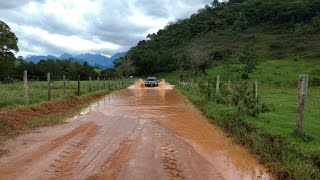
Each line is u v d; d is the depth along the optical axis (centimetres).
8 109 1622
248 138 1139
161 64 11894
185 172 811
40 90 2872
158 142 1135
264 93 3388
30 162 862
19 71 6944
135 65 11375
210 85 2652
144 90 4491
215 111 1772
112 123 1520
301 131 1168
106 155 946
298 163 834
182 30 16588
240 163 909
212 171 830
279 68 8406
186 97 3120
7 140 1121
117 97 3103
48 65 7625
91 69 9056
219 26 16388
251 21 16500
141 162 881
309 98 2830
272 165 867
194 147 1082
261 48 12325
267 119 1558
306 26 14025
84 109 2070
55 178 743
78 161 880
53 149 1005
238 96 1738
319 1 15550
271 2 16738
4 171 787
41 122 1484
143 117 1731
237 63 9631
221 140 1191
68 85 4022
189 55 8231
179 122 1577
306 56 10206
